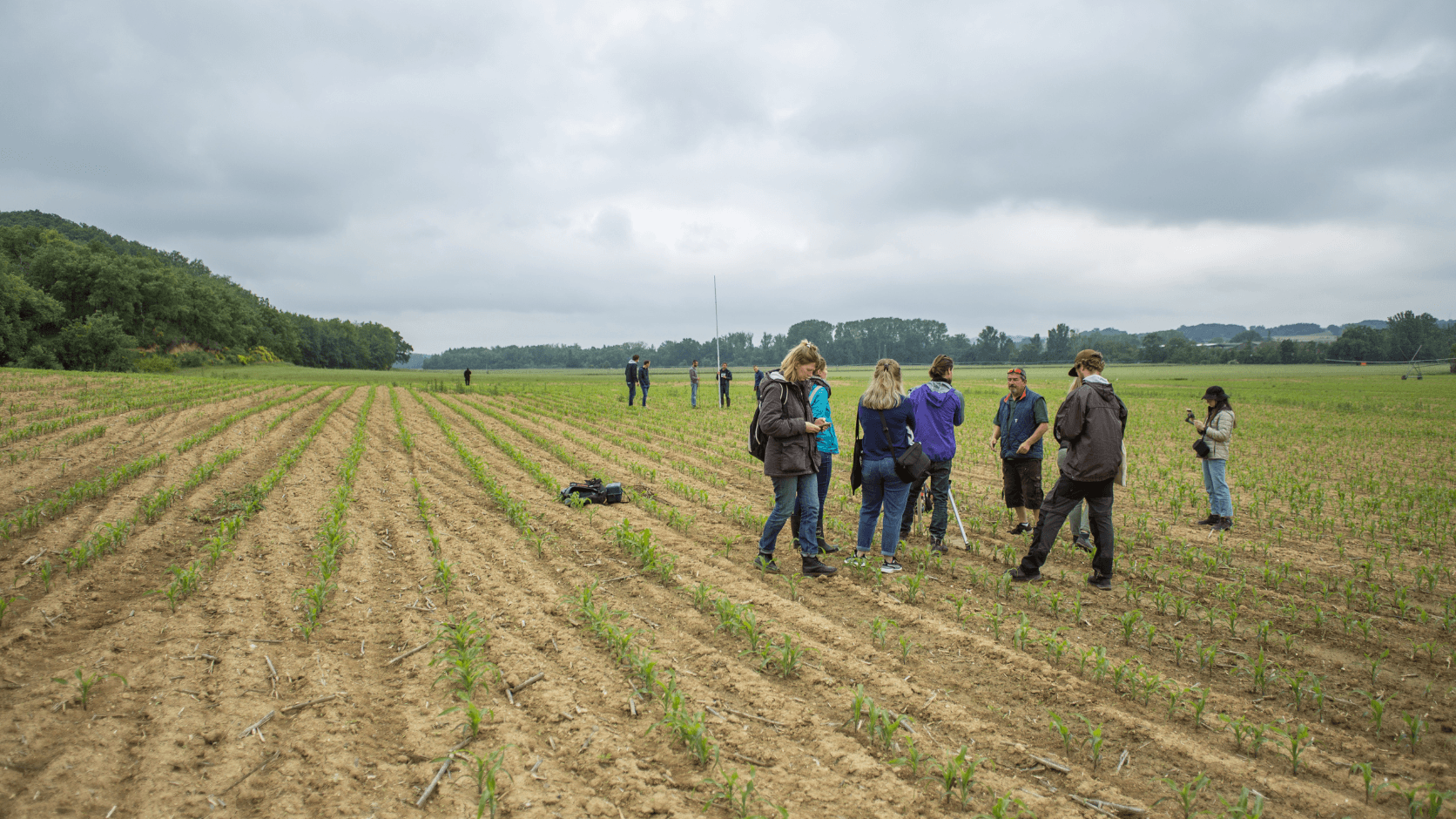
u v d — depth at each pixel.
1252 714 4.15
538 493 10.22
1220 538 8.43
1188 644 5.19
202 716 3.71
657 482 11.62
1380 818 3.21
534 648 4.82
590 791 3.26
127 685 3.97
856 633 5.27
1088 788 3.42
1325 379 75.12
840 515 9.49
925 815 3.18
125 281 79.75
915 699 4.25
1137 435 20.62
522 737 3.70
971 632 5.30
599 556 7.10
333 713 3.85
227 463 11.60
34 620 4.81
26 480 9.45
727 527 8.53
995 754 3.70
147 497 8.29
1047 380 78.00
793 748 3.70
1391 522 9.24
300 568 6.25
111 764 3.26
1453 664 4.85
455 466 12.48
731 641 5.05
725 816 3.12
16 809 2.88
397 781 3.28
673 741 3.73
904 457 6.52
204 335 93.12
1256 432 21.31
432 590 5.88
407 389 39.91
